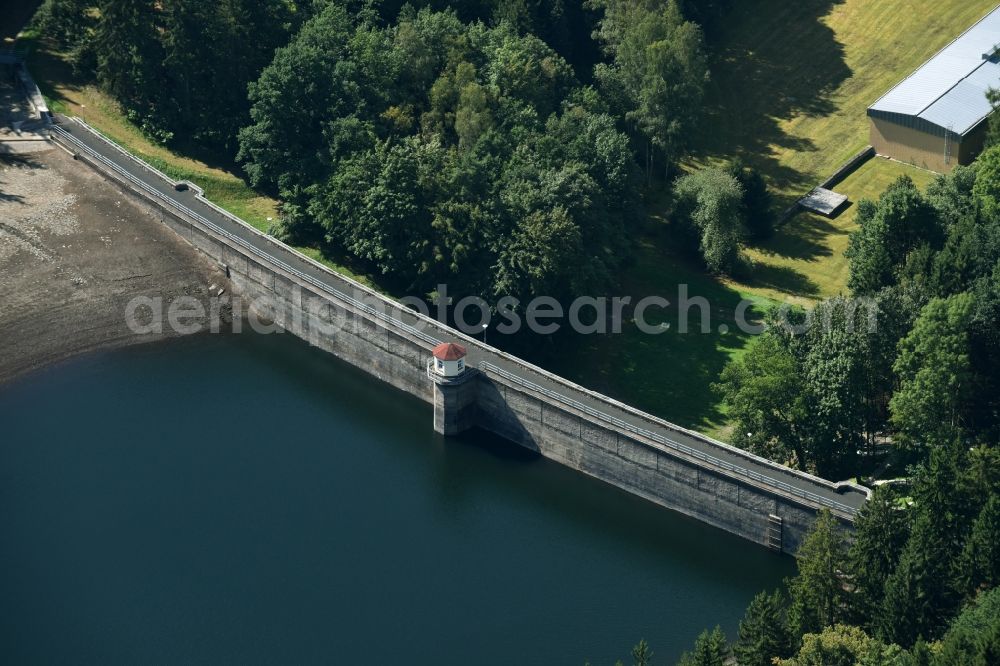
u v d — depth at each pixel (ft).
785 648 620.49
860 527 649.61
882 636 625.41
